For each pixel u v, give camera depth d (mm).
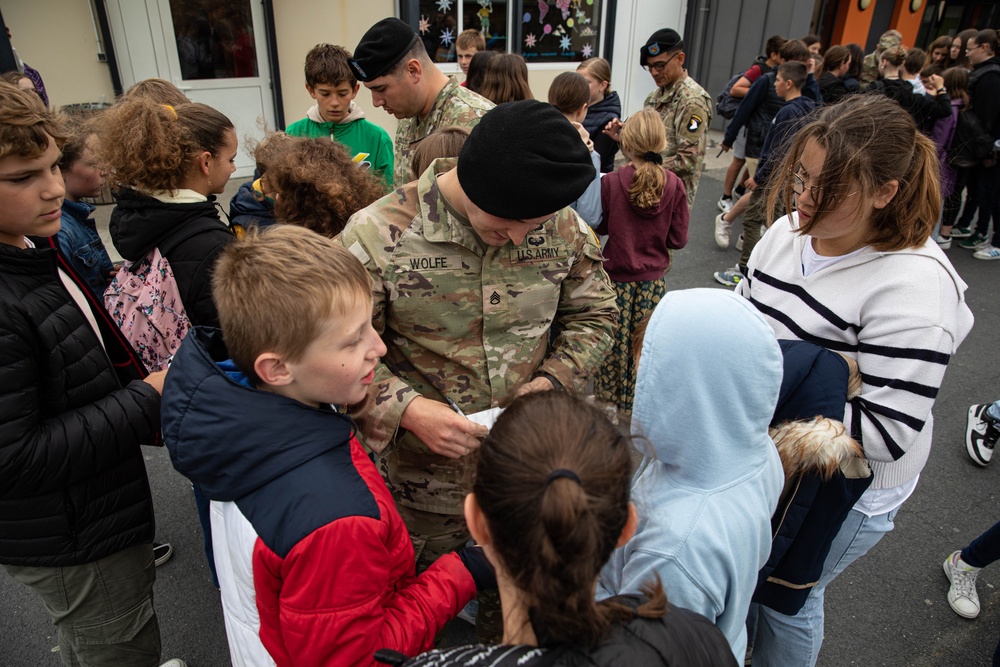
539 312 1584
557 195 1246
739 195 7023
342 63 3590
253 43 6391
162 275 1842
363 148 3844
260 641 1141
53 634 2221
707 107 4320
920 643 2258
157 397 1453
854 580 2518
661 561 1048
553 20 8086
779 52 6223
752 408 1081
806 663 1638
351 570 1010
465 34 5203
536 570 720
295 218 1937
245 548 1046
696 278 5355
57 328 1320
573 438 767
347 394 1141
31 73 4418
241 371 1161
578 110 3727
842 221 1368
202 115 1880
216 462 1049
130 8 5727
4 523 1357
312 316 1037
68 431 1322
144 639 1663
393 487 1682
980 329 4621
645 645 776
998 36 5613
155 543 2580
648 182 2965
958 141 5695
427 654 847
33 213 1304
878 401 1370
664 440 1103
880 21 10984
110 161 1768
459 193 1403
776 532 1354
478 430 1355
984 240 6070
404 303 1472
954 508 2908
